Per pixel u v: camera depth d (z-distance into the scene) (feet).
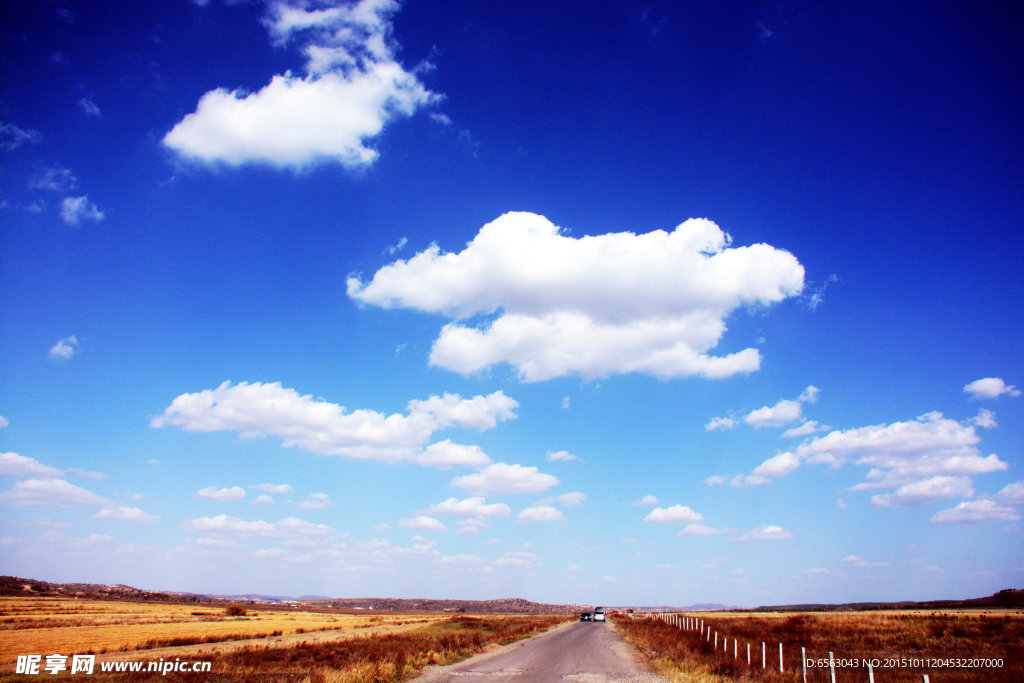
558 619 358.64
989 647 93.45
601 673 73.72
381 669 67.82
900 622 168.96
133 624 219.00
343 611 593.83
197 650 109.81
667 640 115.75
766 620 233.76
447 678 68.64
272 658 88.28
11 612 275.39
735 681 64.75
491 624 244.22
